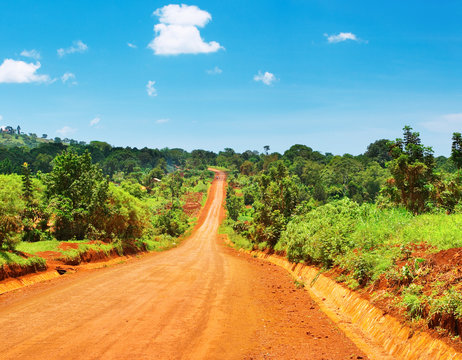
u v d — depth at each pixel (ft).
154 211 223.30
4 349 19.61
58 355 18.84
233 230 178.70
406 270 23.75
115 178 573.33
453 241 26.20
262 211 92.43
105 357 18.75
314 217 63.82
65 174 72.02
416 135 60.29
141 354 19.36
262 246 93.50
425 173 57.98
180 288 40.04
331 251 41.34
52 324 24.56
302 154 645.92
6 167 438.81
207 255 94.48
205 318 27.61
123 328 24.03
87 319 26.00
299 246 57.72
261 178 96.89
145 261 71.97
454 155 58.54
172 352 19.92
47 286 38.73
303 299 36.24
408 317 20.57
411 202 57.31
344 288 32.65
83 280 43.29
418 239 30.48
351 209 53.62
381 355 19.92
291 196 88.38
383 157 513.45
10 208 42.14
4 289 35.40
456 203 54.13
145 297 34.27
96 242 69.10
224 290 40.22
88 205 73.15
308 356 19.94
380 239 35.32
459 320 16.84
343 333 24.59
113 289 37.91
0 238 40.81
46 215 64.59
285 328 25.96
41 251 53.21
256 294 38.93
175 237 184.14
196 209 357.20
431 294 20.12
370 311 25.09
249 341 22.63
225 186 525.34
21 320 25.43
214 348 20.97
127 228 90.48
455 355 15.72
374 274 28.55
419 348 18.10
